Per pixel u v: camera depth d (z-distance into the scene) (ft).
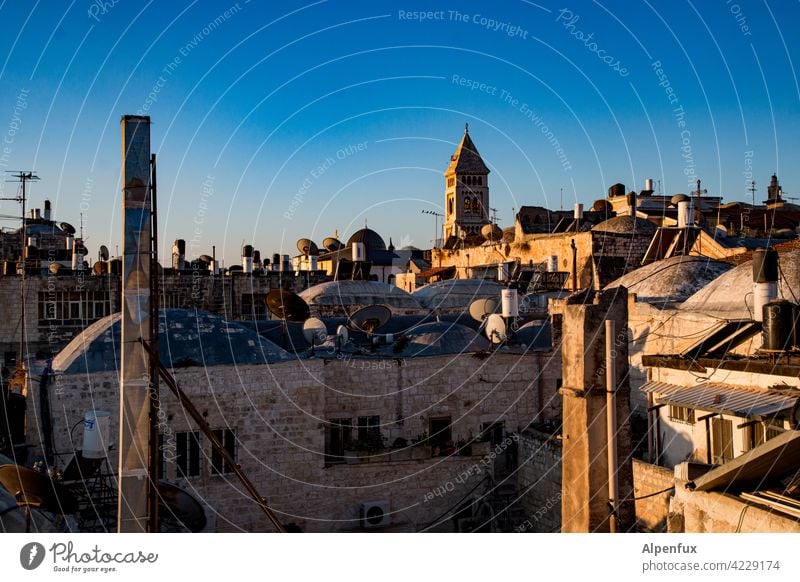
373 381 97.14
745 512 41.14
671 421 71.00
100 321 93.15
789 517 39.40
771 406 52.26
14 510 58.13
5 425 89.92
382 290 168.76
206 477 86.99
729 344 64.54
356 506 92.63
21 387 99.45
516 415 101.71
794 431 38.55
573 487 55.67
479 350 105.91
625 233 177.99
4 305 165.99
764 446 39.68
